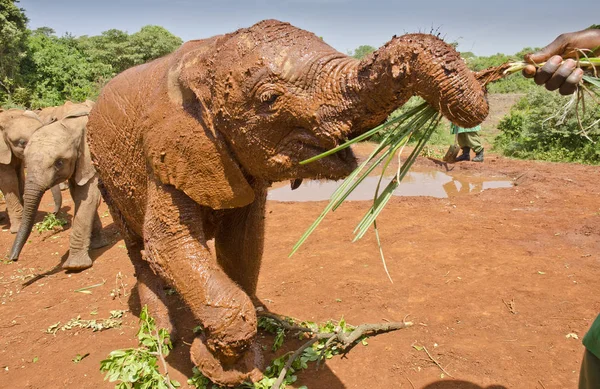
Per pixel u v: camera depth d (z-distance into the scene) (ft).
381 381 12.95
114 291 20.29
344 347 14.20
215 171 10.62
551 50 7.83
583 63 7.47
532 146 53.16
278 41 9.26
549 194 32.42
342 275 19.93
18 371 14.74
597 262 20.34
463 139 46.80
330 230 25.94
